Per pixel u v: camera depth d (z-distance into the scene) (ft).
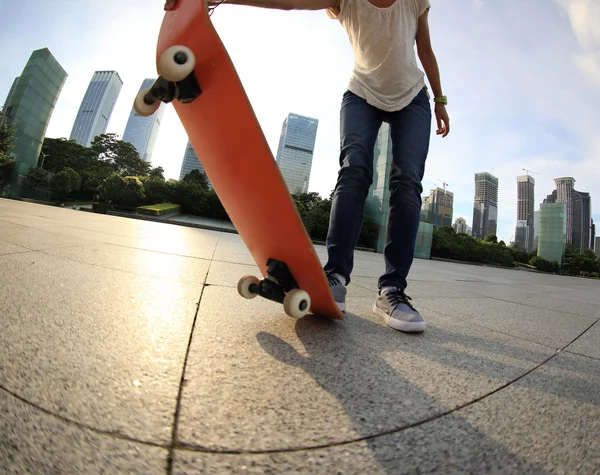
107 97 348.79
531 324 5.85
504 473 1.68
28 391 1.82
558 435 2.10
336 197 4.80
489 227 315.17
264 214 3.30
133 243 10.51
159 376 2.22
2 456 1.34
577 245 323.57
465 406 2.36
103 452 1.45
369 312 5.16
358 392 2.38
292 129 273.33
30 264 5.20
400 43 4.91
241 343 3.06
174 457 1.49
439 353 3.52
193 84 2.82
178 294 4.61
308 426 1.87
